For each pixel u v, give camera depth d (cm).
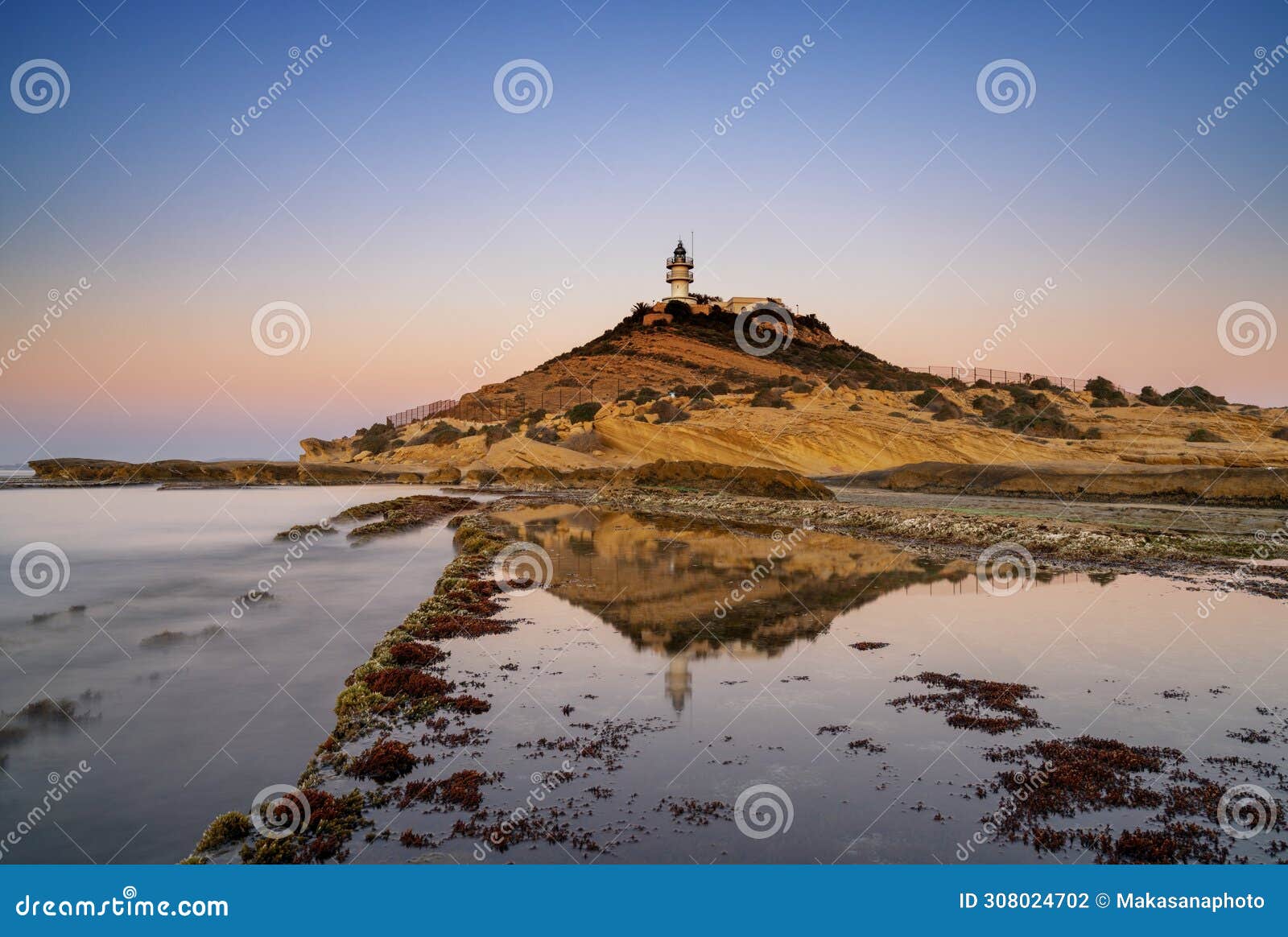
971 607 2622
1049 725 1553
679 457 11531
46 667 1911
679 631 2305
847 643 2166
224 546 4238
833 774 1335
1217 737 1490
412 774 1334
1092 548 3822
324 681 1827
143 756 1393
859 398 15425
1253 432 11981
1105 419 13388
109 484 11381
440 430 17012
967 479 7831
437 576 3303
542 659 2017
